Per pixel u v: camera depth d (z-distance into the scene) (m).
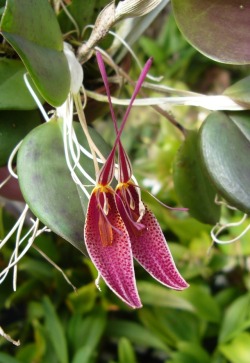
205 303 0.36
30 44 0.13
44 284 0.37
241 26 0.14
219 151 0.14
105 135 0.45
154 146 0.44
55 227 0.13
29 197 0.13
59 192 0.13
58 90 0.13
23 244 0.33
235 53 0.14
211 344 0.38
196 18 0.14
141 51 0.58
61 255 0.35
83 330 0.36
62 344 0.34
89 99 0.18
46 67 0.13
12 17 0.12
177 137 0.41
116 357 0.39
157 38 0.62
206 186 0.18
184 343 0.35
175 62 0.59
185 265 0.37
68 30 0.18
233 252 0.37
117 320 0.38
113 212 0.12
